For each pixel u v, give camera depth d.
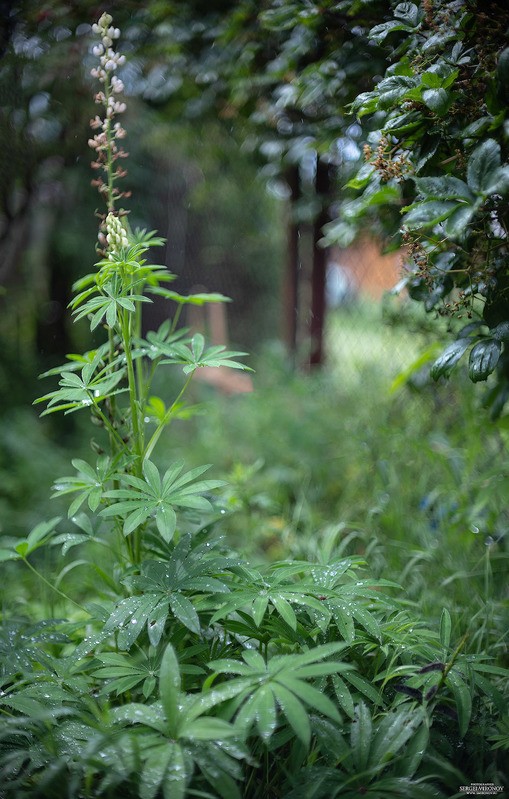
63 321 5.16
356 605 1.56
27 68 3.16
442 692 1.56
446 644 1.60
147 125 4.62
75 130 3.70
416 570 2.40
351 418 3.58
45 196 4.61
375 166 1.72
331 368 4.29
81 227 4.87
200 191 5.41
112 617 1.48
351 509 3.11
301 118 3.04
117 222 1.67
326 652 1.30
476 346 1.68
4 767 1.35
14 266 4.82
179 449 4.28
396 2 1.90
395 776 1.34
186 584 1.50
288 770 1.43
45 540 1.98
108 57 1.88
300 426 3.77
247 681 1.29
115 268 1.66
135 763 1.21
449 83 1.56
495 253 1.72
